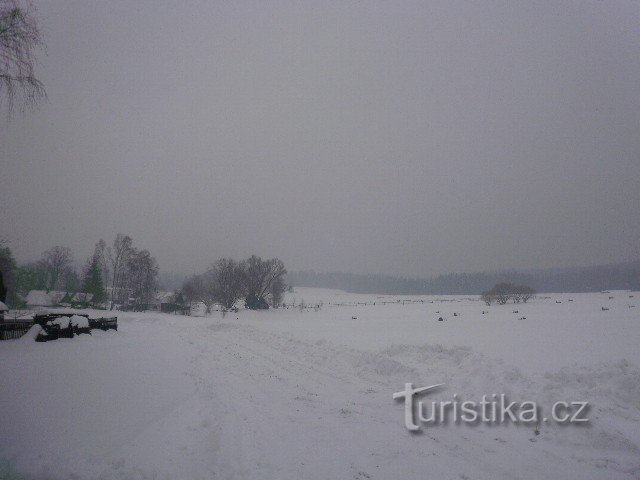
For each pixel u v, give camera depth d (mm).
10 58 10688
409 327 29203
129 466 5965
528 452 6723
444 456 6582
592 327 24281
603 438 6965
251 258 73125
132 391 9805
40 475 5457
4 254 41156
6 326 20000
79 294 70000
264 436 7391
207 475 5852
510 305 58031
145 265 76562
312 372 13367
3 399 8320
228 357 16594
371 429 7812
